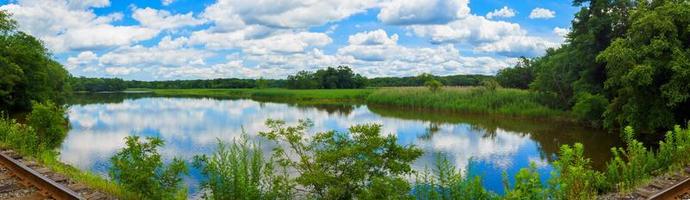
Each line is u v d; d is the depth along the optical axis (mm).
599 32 31797
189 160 18719
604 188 10141
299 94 96875
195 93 144000
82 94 138625
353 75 158500
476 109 47625
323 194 8633
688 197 8602
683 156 11359
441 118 42219
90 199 8414
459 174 8906
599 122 32094
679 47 21703
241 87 196500
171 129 32781
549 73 41344
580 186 9039
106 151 21828
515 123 36688
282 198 8852
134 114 48875
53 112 19406
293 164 9734
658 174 10961
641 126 23641
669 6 21719
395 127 34000
